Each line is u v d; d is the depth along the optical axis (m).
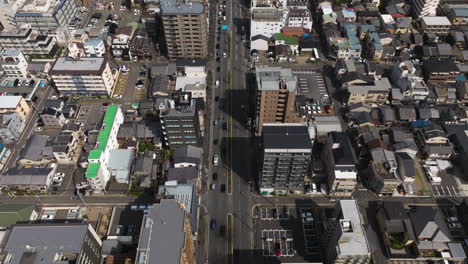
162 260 98.44
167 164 155.88
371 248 124.88
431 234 127.94
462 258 125.50
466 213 137.38
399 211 133.38
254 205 146.50
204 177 156.00
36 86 195.12
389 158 149.88
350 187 144.00
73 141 163.50
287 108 159.62
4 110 174.25
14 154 166.00
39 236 106.56
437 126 164.62
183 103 148.88
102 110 185.75
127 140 167.75
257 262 129.75
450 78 194.12
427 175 155.25
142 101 183.25
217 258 130.38
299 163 135.50
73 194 149.50
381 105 185.75
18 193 148.88
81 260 104.19
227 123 178.88
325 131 168.00
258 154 161.12
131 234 135.50
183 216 107.75
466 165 153.75
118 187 151.88
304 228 138.88
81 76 180.88
